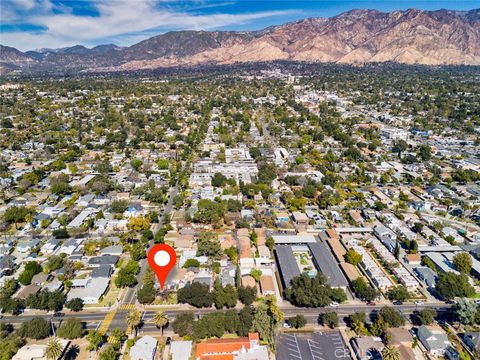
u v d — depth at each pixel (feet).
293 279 531.50
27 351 409.49
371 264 599.16
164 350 426.92
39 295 495.00
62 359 412.16
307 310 504.43
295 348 434.71
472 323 472.44
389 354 386.52
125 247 644.27
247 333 444.55
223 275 562.66
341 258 620.08
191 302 499.92
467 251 645.10
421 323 475.72
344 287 545.03
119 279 542.98
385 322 454.40
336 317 465.47
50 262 576.61
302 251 642.63
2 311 493.77
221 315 457.27
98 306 508.12
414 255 620.49
